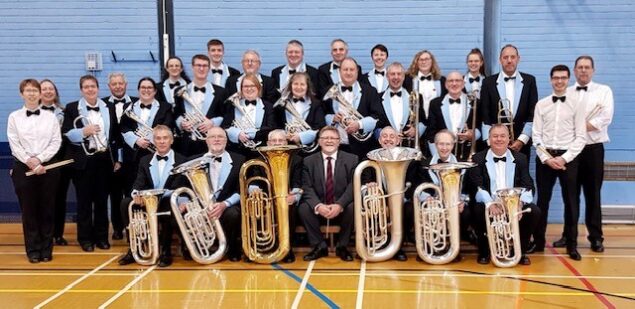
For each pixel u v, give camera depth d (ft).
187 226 16.16
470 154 18.11
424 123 18.88
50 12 22.25
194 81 18.81
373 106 18.35
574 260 16.52
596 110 16.85
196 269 15.87
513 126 18.30
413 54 22.09
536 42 21.76
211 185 16.40
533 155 21.94
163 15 22.21
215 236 16.35
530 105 18.24
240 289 14.10
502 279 14.73
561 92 16.88
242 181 16.16
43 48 22.36
